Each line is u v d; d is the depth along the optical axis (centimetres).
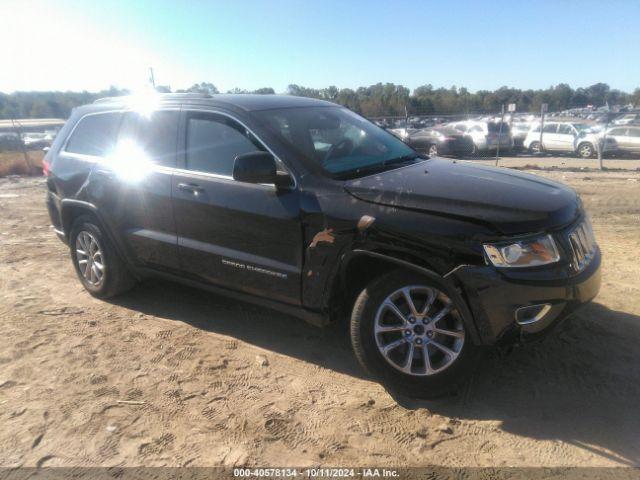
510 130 2133
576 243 294
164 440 281
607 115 1973
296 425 291
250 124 358
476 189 304
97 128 464
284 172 336
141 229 422
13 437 285
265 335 403
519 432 279
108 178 433
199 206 373
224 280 376
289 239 332
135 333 409
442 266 277
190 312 448
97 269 472
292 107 398
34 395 325
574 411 294
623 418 286
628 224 725
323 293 325
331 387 329
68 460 267
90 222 467
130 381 340
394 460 262
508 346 284
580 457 259
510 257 269
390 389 315
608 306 422
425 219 284
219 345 388
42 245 680
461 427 285
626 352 350
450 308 288
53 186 489
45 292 503
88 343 393
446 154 1992
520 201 290
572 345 361
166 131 407
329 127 390
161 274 429
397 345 305
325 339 394
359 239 300
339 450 271
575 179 1256
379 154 386
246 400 316
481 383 322
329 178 327
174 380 340
